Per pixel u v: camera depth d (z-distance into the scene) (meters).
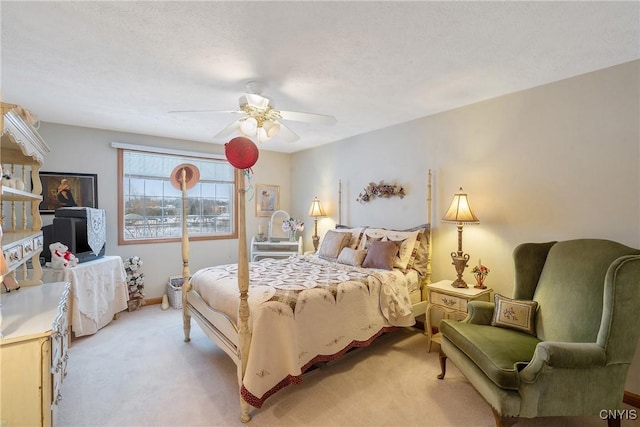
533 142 2.64
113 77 2.39
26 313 1.70
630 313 1.68
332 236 3.88
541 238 2.61
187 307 3.05
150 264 4.30
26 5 1.51
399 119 3.56
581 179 2.39
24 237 2.10
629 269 1.68
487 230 2.95
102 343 3.03
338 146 4.61
